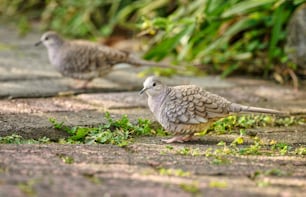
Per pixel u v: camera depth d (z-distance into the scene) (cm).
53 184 623
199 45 1463
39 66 1484
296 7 1404
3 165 696
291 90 1305
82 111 1081
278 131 998
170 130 912
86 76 1269
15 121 980
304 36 1384
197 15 1424
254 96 1241
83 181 641
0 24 2161
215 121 923
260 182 664
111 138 902
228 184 652
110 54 1273
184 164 747
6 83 1284
